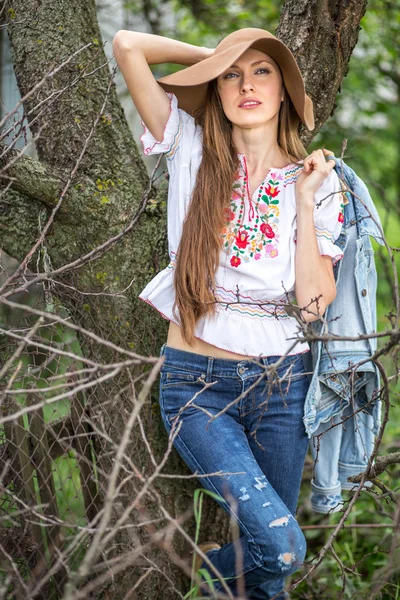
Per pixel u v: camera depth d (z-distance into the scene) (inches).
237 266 89.8
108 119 107.5
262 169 94.1
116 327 104.3
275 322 90.7
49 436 104.7
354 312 96.8
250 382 89.6
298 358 93.2
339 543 126.3
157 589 102.2
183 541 105.2
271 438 92.0
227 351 89.7
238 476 85.4
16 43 107.3
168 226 96.0
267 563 84.1
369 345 96.0
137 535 101.0
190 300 89.9
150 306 105.2
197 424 89.4
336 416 101.6
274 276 89.7
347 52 106.9
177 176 94.8
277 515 84.0
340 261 96.0
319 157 90.5
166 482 104.6
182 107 96.7
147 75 93.0
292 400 92.0
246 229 90.9
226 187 91.0
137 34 94.1
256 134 93.0
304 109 95.2
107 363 104.5
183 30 230.5
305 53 104.3
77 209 102.1
